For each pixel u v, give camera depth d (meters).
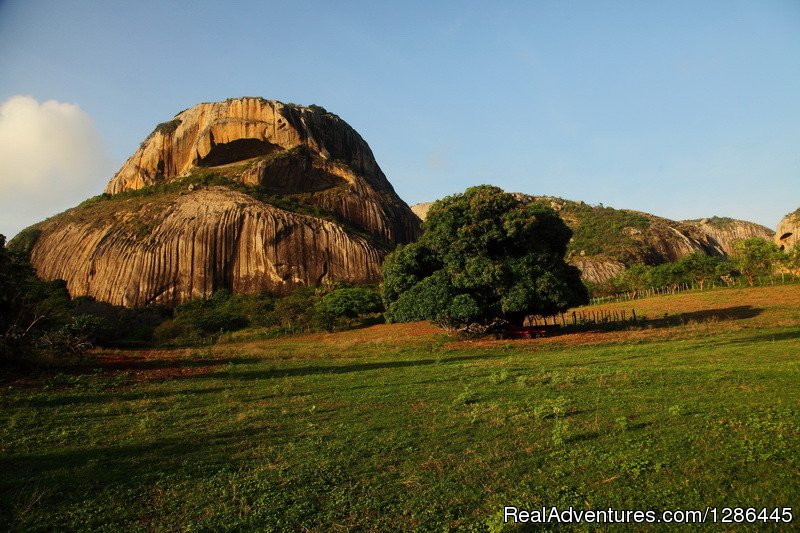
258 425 10.84
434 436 9.30
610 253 125.12
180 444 9.57
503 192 32.56
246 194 95.62
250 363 23.47
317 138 116.19
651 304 54.41
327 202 104.38
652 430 8.66
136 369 21.98
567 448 8.11
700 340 23.22
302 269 84.81
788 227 90.44
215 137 108.12
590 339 26.77
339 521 6.10
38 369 20.38
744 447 7.34
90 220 93.44
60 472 8.10
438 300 29.78
